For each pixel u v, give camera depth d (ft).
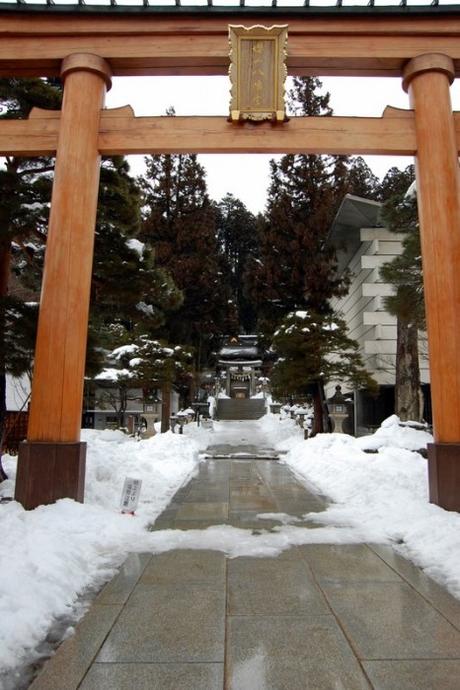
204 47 25.32
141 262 31.99
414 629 11.12
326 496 28.48
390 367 64.23
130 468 33.12
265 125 24.73
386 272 36.60
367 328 69.00
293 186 76.02
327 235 72.69
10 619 10.52
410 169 63.31
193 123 24.76
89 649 10.21
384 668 9.44
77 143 23.91
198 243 92.63
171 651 10.12
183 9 24.85
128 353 65.51
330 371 58.80
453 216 23.31
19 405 53.11
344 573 14.92
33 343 25.38
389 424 48.24
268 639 10.66
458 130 24.86
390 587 13.74
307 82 79.20
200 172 95.61
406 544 17.88
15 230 26.13
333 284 71.31
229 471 40.55
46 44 25.27
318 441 47.14
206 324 95.71
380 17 25.14
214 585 13.89
